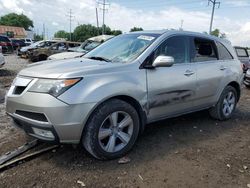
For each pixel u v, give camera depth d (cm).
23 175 367
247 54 1836
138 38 496
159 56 439
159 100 459
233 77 607
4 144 455
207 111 661
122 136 418
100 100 381
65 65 414
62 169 383
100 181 359
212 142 498
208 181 371
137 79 427
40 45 2316
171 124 576
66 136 370
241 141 511
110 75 402
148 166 400
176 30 519
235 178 381
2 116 602
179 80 485
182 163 414
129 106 415
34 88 374
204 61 546
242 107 768
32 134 390
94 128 384
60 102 359
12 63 1912
